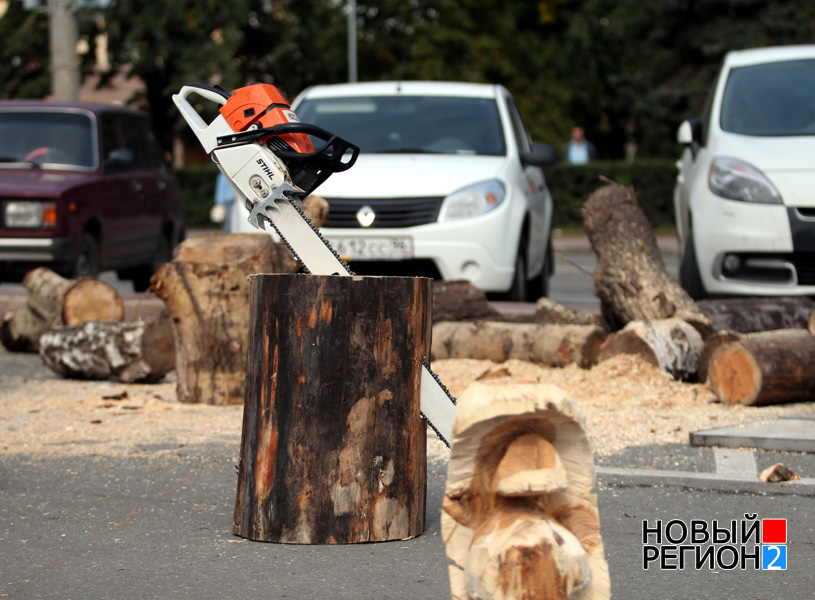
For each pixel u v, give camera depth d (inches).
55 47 2018.9
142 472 557.3
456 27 4837.6
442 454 595.8
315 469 427.5
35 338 1028.5
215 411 720.3
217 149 442.0
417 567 404.8
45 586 388.2
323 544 430.0
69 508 493.0
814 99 1048.2
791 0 4392.2
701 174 1012.5
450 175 1024.2
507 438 274.8
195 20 3671.3
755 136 1019.3
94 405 744.3
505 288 1014.4
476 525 279.3
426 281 435.2
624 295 820.6
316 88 1230.9
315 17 4116.6
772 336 732.0
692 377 784.3
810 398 732.7
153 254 1581.0
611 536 450.0
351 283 420.8
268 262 741.9
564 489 267.4
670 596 380.8
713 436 601.6
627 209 854.5
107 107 1523.1
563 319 868.6
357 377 425.4
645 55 5064.0
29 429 662.5
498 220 1007.0
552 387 273.1
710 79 4429.1
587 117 5679.1
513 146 1122.0
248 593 378.6
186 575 398.0
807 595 381.7
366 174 1024.2
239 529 445.1
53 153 1397.6
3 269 1258.6
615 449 594.9
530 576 260.5
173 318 746.8
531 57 5118.1
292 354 425.1
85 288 977.5
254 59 3998.5
